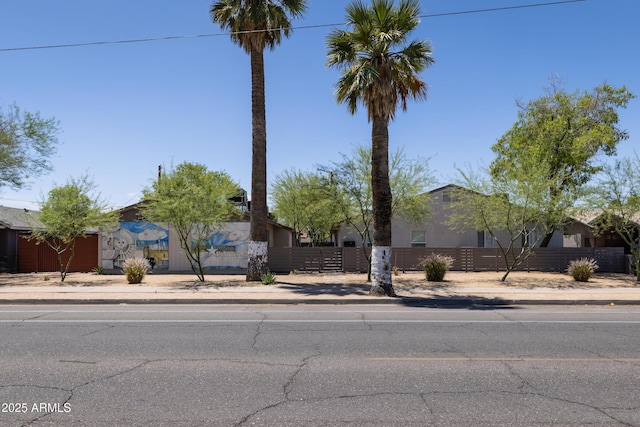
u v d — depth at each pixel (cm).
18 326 1001
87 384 594
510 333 928
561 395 557
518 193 2022
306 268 2464
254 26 1939
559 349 787
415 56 1636
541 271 2512
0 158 2177
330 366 678
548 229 2133
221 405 522
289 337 880
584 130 2806
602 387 587
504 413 500
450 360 714
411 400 539
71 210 2094
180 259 2456
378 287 1555
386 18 1616
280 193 3675
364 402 532
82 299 1478
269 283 1880
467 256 2542
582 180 2861
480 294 1606
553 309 1324
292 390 573
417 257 2545
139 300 1477
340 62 1680
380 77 1574
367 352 763
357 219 2633
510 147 3038
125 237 2480
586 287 1842
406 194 2158
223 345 811
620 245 3262
